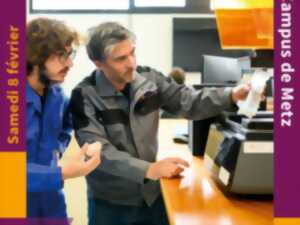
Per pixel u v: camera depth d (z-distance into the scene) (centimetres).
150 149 148
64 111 144
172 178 130
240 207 101
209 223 90
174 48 580
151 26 584
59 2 583
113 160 124
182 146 196
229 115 128
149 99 146
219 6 102
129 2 582
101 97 139
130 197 151
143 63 586
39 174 97
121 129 140
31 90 123
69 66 121
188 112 144
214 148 125
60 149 138
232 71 219
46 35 114
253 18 98
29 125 122
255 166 101
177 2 582
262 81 107
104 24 136
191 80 569
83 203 302
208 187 120
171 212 98
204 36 574
